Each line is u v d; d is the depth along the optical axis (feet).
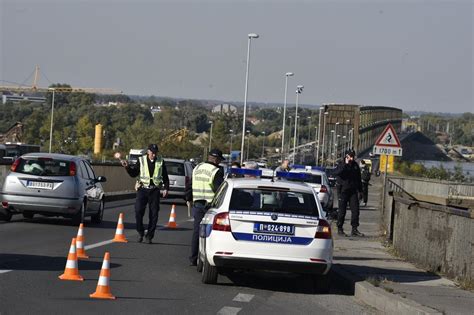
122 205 210.79
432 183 206.18
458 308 69.51
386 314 71.56
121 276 83.92
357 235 144.46
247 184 80.89
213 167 96.99
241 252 77.87
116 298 70.28
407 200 109.19
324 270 78.48
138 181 116.78
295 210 79.25
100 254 101.30
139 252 106.22
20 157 134.92
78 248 96.17
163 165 116.98
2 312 60.80
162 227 151.12
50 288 72.59
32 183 132.05
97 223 148.15
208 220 83.20
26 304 64.54
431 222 98.58
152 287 78.02
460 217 87.92
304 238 78.13
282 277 92.12
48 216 148.66
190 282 82.99
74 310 63.52
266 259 77.61
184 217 184.55
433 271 95.61
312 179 184.96
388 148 153.79
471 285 81.61
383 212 147.13
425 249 100.27
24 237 115.24
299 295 79.92
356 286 81.61
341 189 144.87
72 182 132.67
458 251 88.07
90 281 77.87
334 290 85.51
